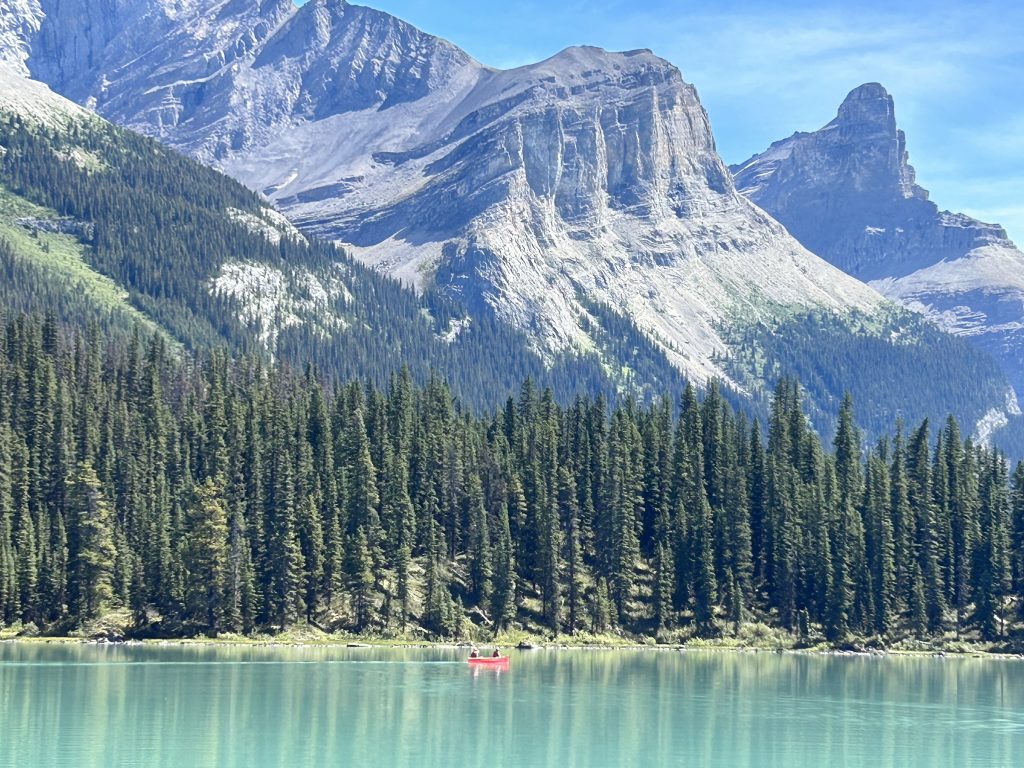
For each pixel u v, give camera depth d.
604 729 159.88
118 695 171.25
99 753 140.12
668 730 160.50
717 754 148.75
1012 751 153.38
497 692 182.38
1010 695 195.25
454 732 155.62
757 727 164.12
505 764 141.38
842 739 158.25
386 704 170.75
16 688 174.00
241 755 141.12
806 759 147.50
